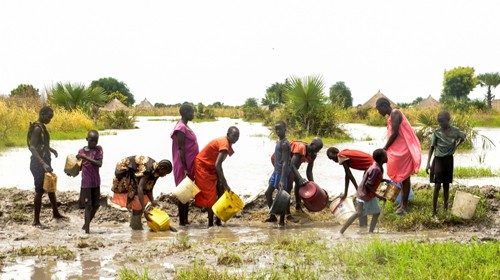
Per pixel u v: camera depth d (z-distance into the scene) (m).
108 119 47.44
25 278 6.65
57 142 29.36
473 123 27.66
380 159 9.09
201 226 10.19
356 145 28.36
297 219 10.46
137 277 6.43
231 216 10.04
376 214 9.24
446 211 10.07
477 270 6.26
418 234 9.22
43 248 7.93
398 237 8.88
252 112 69.69
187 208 10.23
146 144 28.77
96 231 9.63
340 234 9.22
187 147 10.23
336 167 19.03
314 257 7.36
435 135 9.94
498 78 81.44
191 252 7.83
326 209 11.21
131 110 78.94
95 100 48.25
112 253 7.86
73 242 8.65
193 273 6.39
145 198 9.84
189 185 9.94
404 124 10.30
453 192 11.38
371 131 42.44
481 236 8.98
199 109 77.44
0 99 39.72
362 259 7.04
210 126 53.06
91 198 9.56
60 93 44.53
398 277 6.19
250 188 14.28
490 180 15.48
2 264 7.23
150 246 8.26
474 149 26.97
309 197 10.03
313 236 8.93
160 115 102.88
